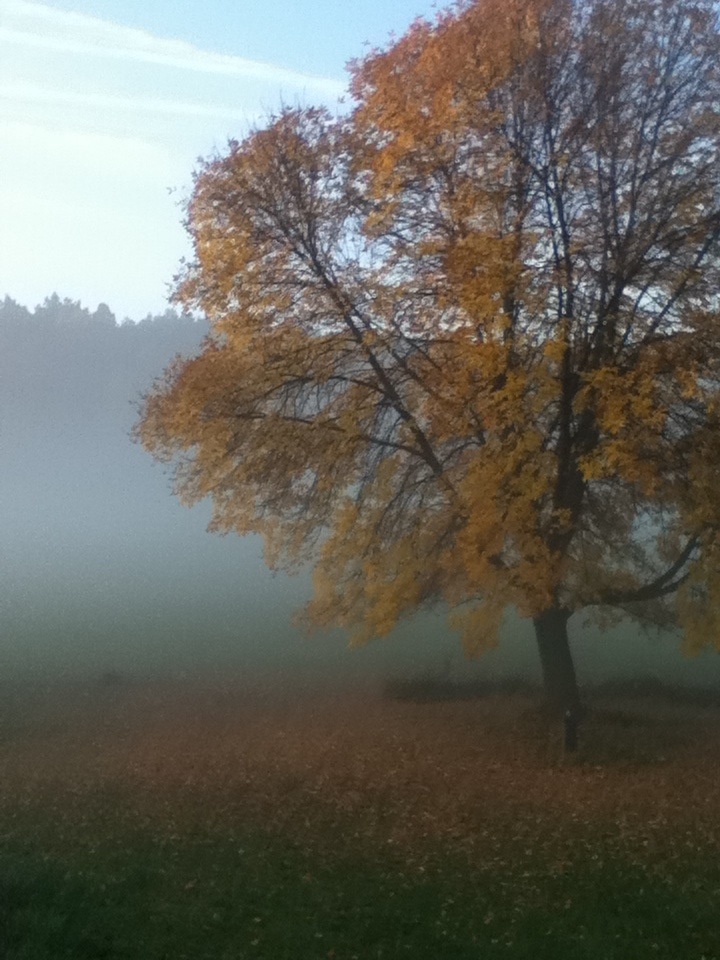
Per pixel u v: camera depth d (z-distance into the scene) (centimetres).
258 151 1781
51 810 1430
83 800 1493
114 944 810
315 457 1878
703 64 1705
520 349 1620
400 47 1736
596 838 1260
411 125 1631
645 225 1700
